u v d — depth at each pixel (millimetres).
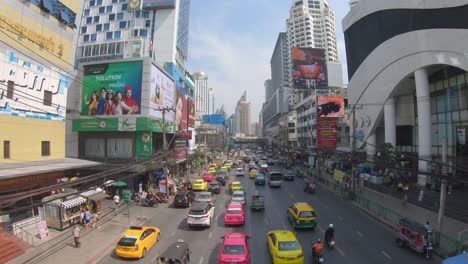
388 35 45250
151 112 39688
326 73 76375
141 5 78188
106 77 39812
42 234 19703
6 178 19547
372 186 42312
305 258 16594
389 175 41781
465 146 37438
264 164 60906
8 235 18547
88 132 40125
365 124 51750
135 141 39156
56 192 24859
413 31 40531
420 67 39594
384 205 30500
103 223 24016
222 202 32219
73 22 30594
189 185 39500
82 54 80562
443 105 41656
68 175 32250
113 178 37500
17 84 23672
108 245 19000
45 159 26344
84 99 40000
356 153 35875
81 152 40094
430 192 34906
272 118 165125
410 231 17781
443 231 21609
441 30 37250
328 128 45438
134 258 16734
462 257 11992
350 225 23438
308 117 80875
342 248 18203
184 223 24172
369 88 50562
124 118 38562
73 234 19578
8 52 22875
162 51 76188
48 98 26953
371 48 49656
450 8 36469
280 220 24625
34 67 25266
